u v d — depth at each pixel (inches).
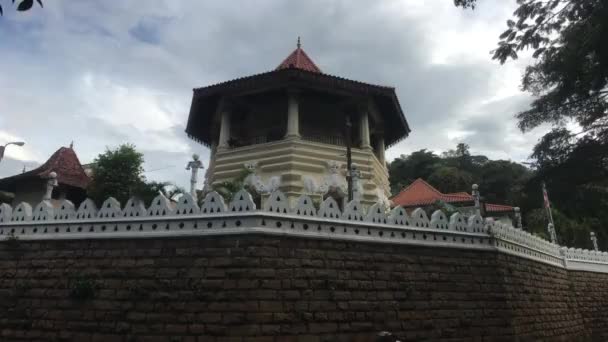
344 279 477.1
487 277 581.9
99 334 446.0
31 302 486.6
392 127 1181.7
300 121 996.6
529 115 743.1
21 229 538.0
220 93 964.6
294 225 474.6
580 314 853.8
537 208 1808.6
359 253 500.1
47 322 468.1
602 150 652.7
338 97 994.7
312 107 1021.2
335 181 878.4
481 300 560.7
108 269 477.4
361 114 987.9
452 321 525.7
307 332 434.0
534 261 732.0
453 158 3191.4
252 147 924.6
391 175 3063.5
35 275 502.3
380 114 1110.4
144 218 491.2
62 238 510.9
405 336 486.3
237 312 419.8
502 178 2583.7
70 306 468.4
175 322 431.2
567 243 1647.4
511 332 565.0
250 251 441.4
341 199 897.5
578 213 751.7
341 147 937.5
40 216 537.3
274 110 1026.7
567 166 682.2
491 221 628.4
